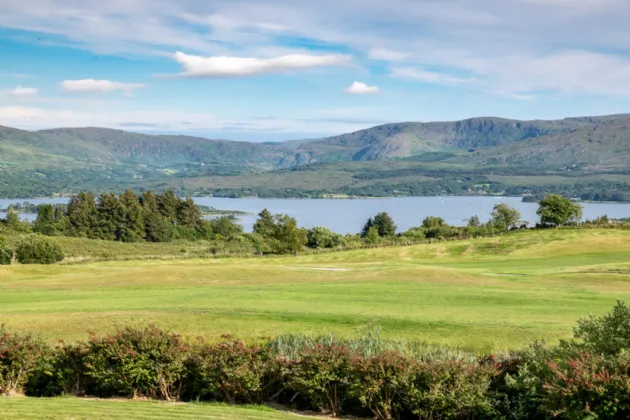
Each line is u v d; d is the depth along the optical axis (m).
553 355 14.97
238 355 16.22
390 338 20.70
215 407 15.18
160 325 23.58
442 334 21.97
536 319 25.06
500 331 22.33
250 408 15.41
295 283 41.34
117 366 16.31
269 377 16.42
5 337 17.02
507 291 34.72
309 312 26.58
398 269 45.62
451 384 14.35
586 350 14.45
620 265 47.97
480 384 14.32
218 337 21.58
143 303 30.28
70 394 16.77
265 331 22.59
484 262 63.66
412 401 14.46
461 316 25.75
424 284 38.53
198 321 24.34
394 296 32.72
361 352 16.50
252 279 43.88
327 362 15.54
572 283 39.00
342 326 23.58
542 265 56.88
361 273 45.88
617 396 12.15
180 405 15.38
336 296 32.78
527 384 13.91
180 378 16.58
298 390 15.95
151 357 16.58
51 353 17.25
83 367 16.92
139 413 13.72
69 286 40.09
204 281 42.91
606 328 14.63
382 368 14.82
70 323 23.78
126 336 16.98
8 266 52.16
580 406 12.46
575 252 68.25
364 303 30.02
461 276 42.41
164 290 37.28
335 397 15.51
